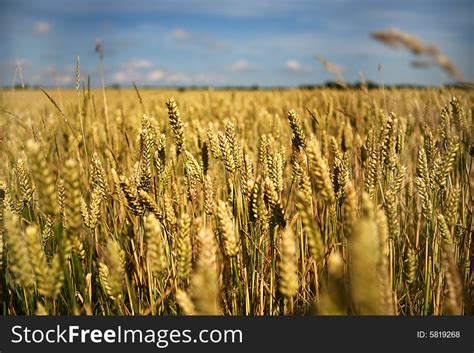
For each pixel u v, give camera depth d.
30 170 3.93
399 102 6.53
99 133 5.34
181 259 2.19
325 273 2.58
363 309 1.33
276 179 3.00
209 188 2.93
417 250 3.38
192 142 4.15
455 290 2.21
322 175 2.16
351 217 1.97
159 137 3.27
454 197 2.87
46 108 7.53
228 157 3.04
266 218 2.72
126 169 4.73
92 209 2.78
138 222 3.38
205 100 9.88
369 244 1.31
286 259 1.80
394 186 3.42
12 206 3.13
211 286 1.68
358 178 4.75
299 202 1.84
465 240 3.35
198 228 2.29
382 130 3.59
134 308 2.64
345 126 5.07
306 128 5.80
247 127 6.45
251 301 3.01
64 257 1.99
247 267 3.07
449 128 4.04
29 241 1.89
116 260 2.27
